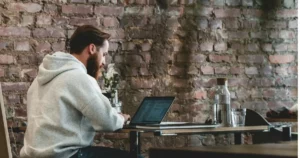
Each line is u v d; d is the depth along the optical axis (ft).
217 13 16.58
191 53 16.40
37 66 15.25
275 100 17.06
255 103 16.90
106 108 9.67
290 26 17.11
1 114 6.11
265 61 16.97
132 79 15.97
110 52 15.79
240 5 16.78
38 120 9.75
